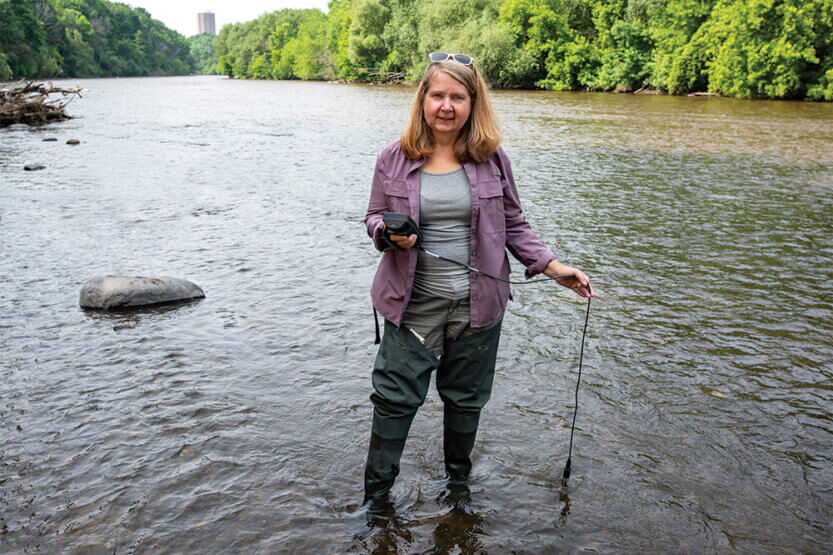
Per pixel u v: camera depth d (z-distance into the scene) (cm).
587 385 400
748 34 3762
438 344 273
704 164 1378
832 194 1059
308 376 408
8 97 2448
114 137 1880
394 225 242
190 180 1158
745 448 332
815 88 3597
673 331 491
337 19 8619
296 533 263
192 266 646
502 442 335
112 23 13150
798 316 525
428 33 5703
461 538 262
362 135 1950
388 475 280
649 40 4638
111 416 357
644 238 769
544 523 272
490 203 263
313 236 771
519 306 544
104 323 495
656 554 254
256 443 331
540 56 5241
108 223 824
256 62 12150
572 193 1050
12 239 741
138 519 271
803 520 276
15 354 436
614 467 314
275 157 1464
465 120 255
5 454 319
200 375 407
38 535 262
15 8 8012
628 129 2122
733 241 759
